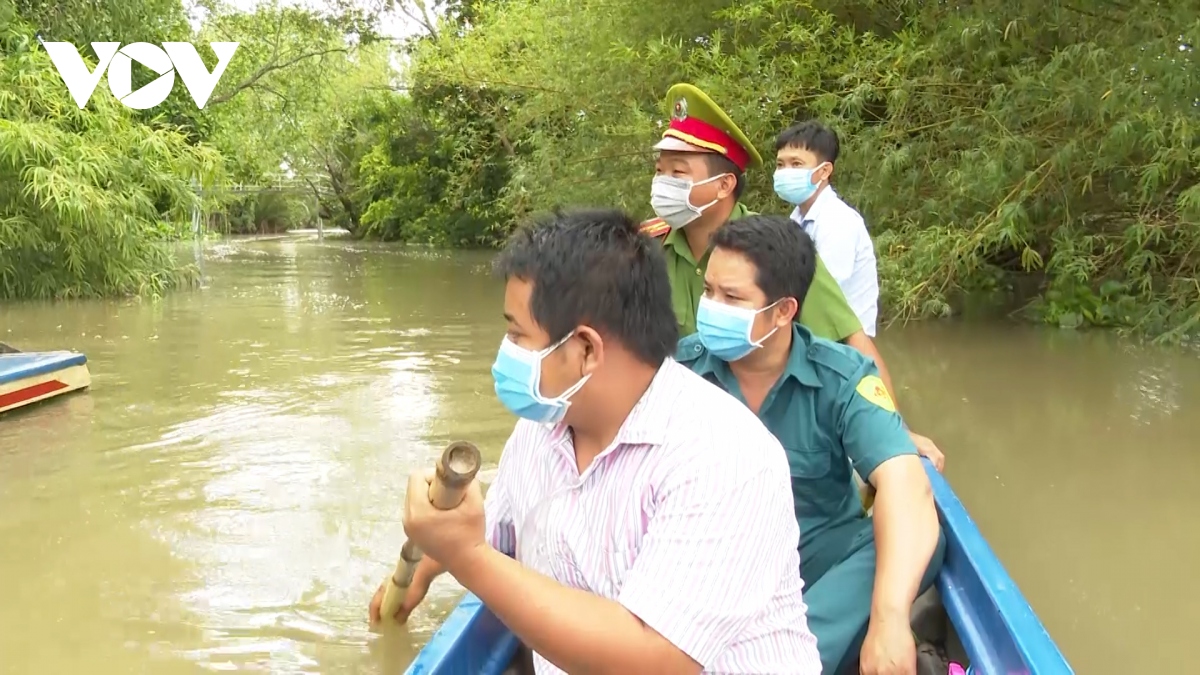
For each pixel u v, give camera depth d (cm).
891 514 217
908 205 808
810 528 244
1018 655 186
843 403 232
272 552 350
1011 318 809
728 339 229
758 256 226
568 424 147
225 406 550
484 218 1872
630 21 941
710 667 143
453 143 1800
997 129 751
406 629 295
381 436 489
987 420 505
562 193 1045
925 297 757
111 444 477
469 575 127
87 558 345
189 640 288
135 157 1097
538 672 167
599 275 135
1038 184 724
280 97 1872
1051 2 697
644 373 142
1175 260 768
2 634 291
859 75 772
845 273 341
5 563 340
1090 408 525
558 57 1034
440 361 680
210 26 1730
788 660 145
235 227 3316
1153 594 310
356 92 2130
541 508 151
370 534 365
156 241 1158
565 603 128
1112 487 404
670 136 293
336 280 1280
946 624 243
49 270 1038
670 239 305
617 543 140
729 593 131
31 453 463
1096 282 797
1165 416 507
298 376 630
